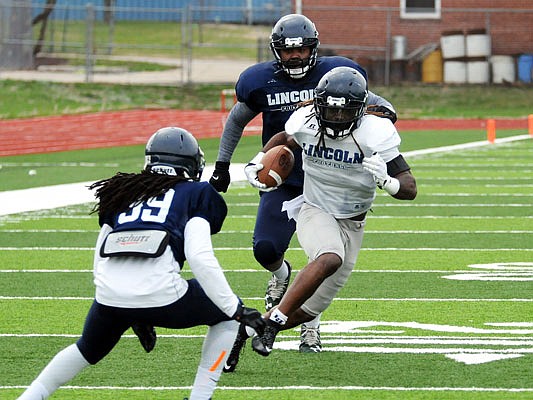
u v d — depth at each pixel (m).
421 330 26.45
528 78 114.69
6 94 104.31
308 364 23.25
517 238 41.66
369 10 116.31
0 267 35.50
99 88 108.94
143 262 17.83
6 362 23.44
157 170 18.62
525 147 79.38
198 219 17.88
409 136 88.75
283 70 25.42
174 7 160.62
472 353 24.09
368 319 27.78
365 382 21.72
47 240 40.88
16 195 52.59
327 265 21.72
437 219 46.66
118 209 18.33
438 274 34.19
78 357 18.19
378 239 41.50
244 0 158.25
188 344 25.09
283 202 24.97
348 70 21.58
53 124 92.19
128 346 24.89
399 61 114.94
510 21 116.06
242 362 23.45
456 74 114.69
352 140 21.92
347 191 22.59
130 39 149.00
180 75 120.88
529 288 31.80
